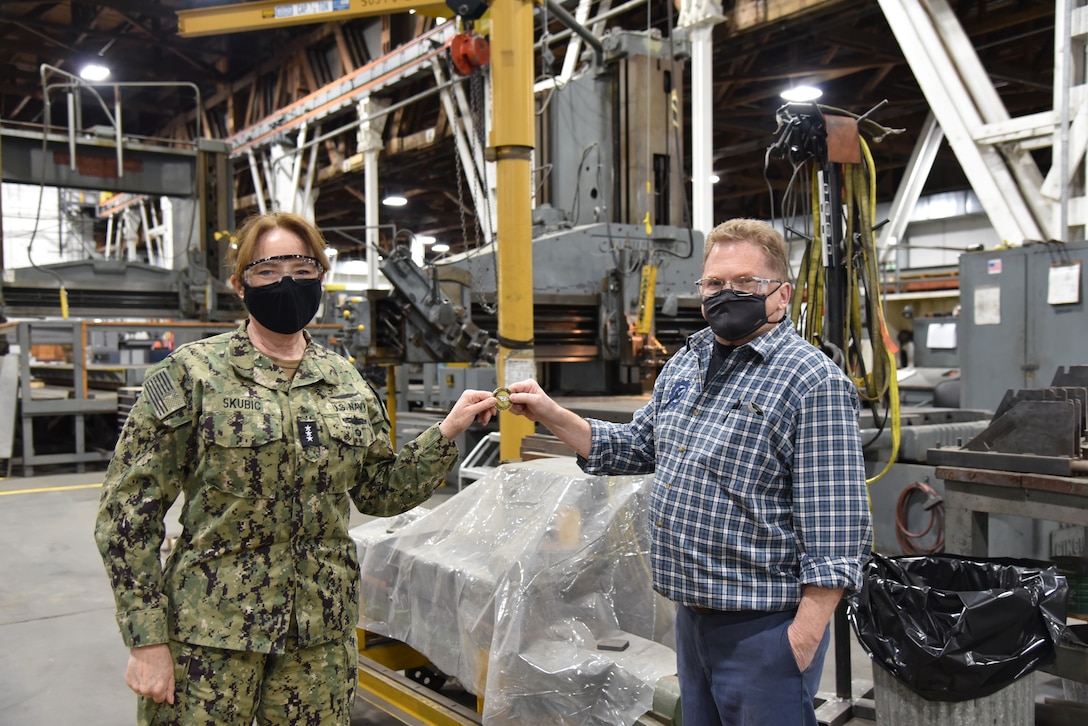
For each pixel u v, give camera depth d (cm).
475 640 246
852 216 298
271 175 1355
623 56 606
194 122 1820
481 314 594
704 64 754
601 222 618
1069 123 519
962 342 570
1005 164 573
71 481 814
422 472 188
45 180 963
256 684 165
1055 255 513
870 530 165
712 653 173
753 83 1111
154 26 1476
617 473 203
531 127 439
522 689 227
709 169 762
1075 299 502
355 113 1231
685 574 172
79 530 602
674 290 625
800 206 1366
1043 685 307
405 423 754
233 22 582
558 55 999
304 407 170
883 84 1102
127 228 1812
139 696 168
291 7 562
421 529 292
